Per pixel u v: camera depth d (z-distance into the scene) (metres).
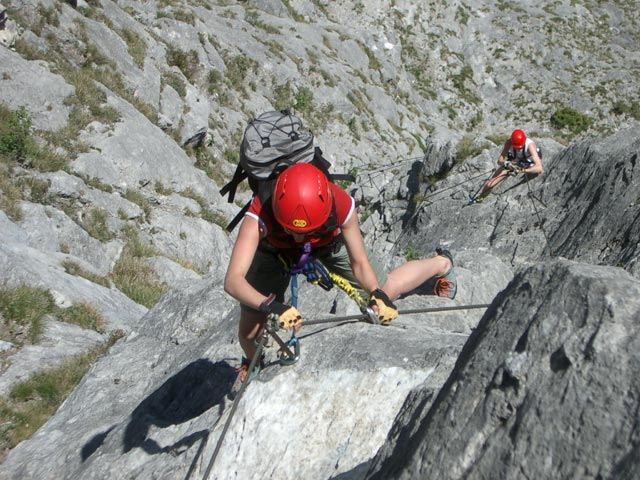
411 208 20.14
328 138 33.78
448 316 5.36
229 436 4.19
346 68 38.59
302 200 3.53
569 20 46.62
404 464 2.64
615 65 44.25
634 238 10.14
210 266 22.52
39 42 23.44
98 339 13.32
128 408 6.87
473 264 6.88
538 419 2.17
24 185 19.09
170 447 4.95
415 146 37.59
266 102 32.88
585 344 2.19
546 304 2.43
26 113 20.23
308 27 40.03
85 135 22.12
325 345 4.54
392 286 4.70
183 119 27.44
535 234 13.84
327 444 4.00
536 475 2.08
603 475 1.92
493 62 44.03
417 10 45.72
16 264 13.99
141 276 18.91
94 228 19.66
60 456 6.32
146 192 22.67
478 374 2.52
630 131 14.01
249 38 35.19
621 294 2.23
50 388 10.94
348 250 3.94
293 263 3.89
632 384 2.01
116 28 27.50
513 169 14.34
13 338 12.48
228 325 6.54
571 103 41.62
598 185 12.81
